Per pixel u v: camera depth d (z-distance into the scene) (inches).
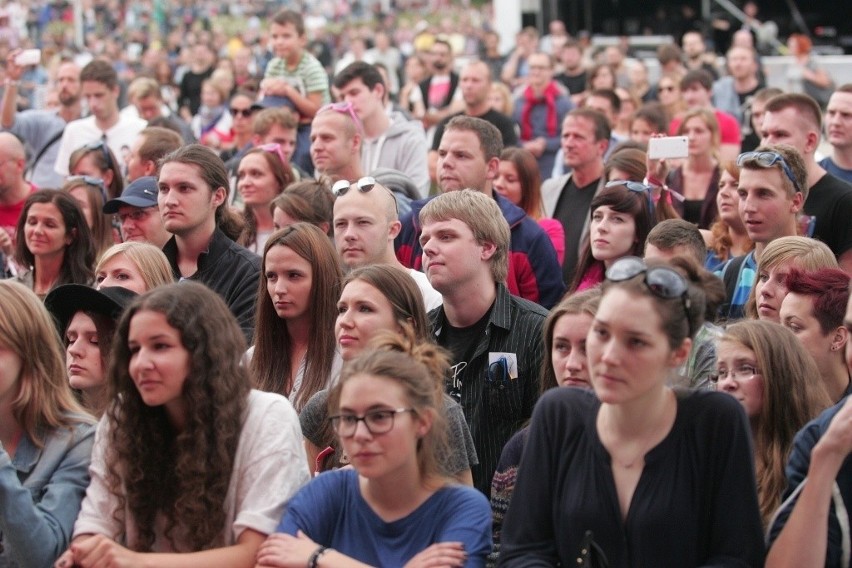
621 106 572.4
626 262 165.5
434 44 749.3
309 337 247.0
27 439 200.4
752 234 282.0
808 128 323.3
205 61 868.0
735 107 665.0
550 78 604.7
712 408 167.6
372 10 1835.6
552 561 171.2
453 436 206.1
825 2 1077.8
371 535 180.4
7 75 529.0
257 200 362.9
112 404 189.6
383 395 175.5
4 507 185.3
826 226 311.9
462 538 176.2
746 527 165.0
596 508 166.9
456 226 239.9
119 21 1571.1
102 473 193.2
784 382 204.1
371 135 437.1
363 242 278.2
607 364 161.8
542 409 176.1
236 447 187.3
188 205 298.4
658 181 323.9
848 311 167.2
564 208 405.4
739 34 667.4
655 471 166.1
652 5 1116.5
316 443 221.1
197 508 183.9
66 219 326.0
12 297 199.8
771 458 202.8
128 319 188.1
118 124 514.0
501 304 242.5
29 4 1470.2
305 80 525.3
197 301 187.6
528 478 174.2
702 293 169.0
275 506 185.3
